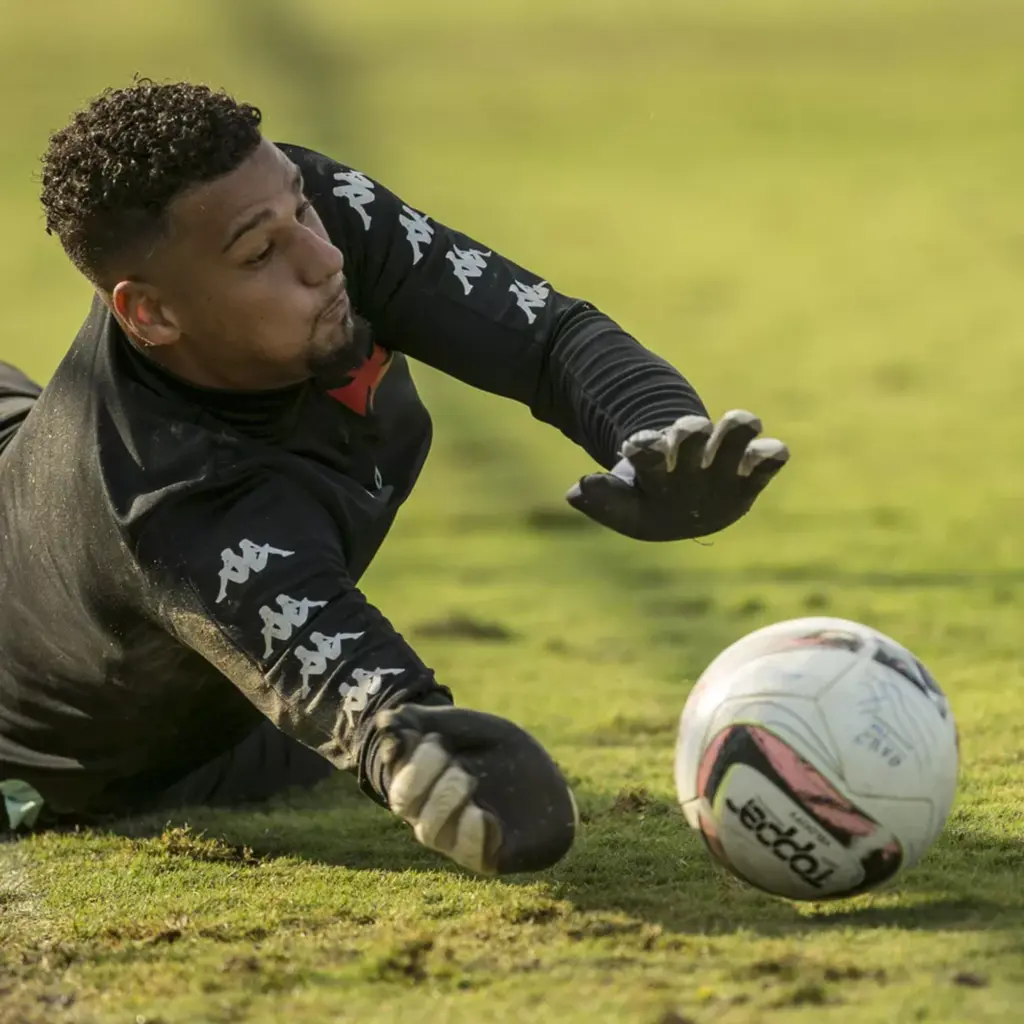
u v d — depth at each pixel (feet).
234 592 40.11
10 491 47.26
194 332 40.75
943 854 43.24
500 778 35.55
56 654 47.29
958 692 65.16
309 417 43.65
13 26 271.49
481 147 216.74
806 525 98.73
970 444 114.93
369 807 54.03
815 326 147.02
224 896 43.93
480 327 44.73
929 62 256.32
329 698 38.37
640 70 257.75
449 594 88.63
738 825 37.27
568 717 64.75
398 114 231.50
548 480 114.21
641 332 144.87
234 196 39.52
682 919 38.83
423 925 39.63
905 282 160.76
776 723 37.11
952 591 83.66
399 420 47.21
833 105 236.02
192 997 34.94
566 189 198.08
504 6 294.87
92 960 38.45
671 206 191.01
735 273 164.55
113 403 42.80
